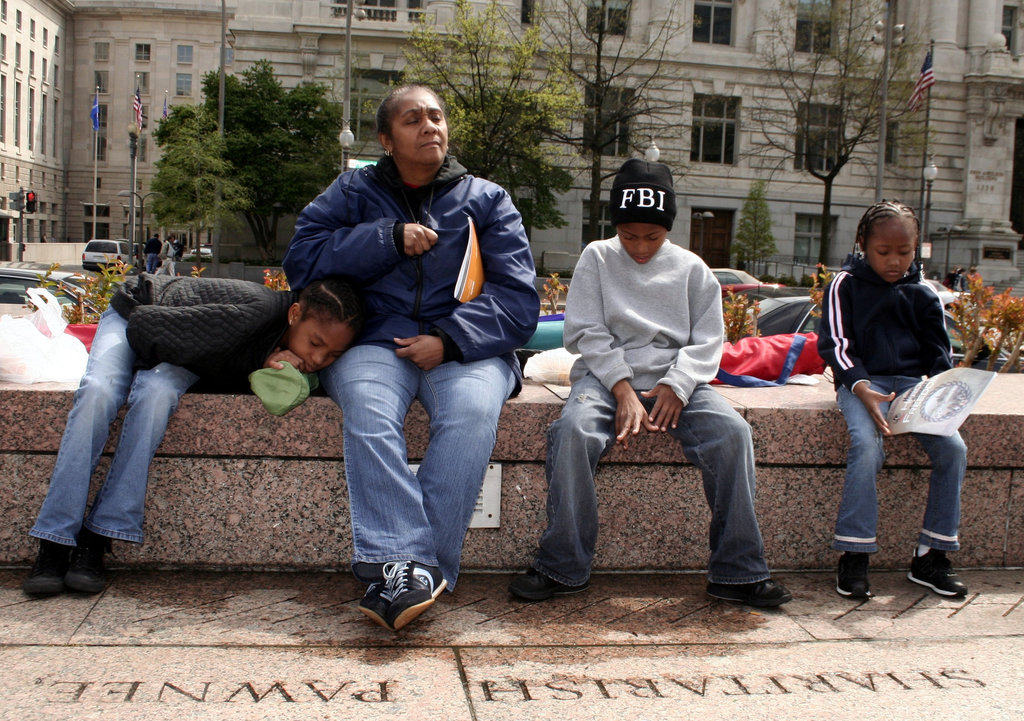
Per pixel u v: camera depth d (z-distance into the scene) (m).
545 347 5.55
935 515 3.58
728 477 3.30
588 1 34.31
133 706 2.40
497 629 3.06
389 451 3.07
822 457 3.76
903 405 3.60
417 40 29.41
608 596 3.44
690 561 3.77
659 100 32.75
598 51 30.64
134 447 3.25
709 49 38.44
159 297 3.56
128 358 3.44
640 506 3.72
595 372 3.50
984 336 6.52
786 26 37.97
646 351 3.57
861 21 33.53
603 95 31.06
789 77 36.06
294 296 3.56
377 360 3.32
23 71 73.75
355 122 34.66
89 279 5.79
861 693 2.65
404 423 3.48
